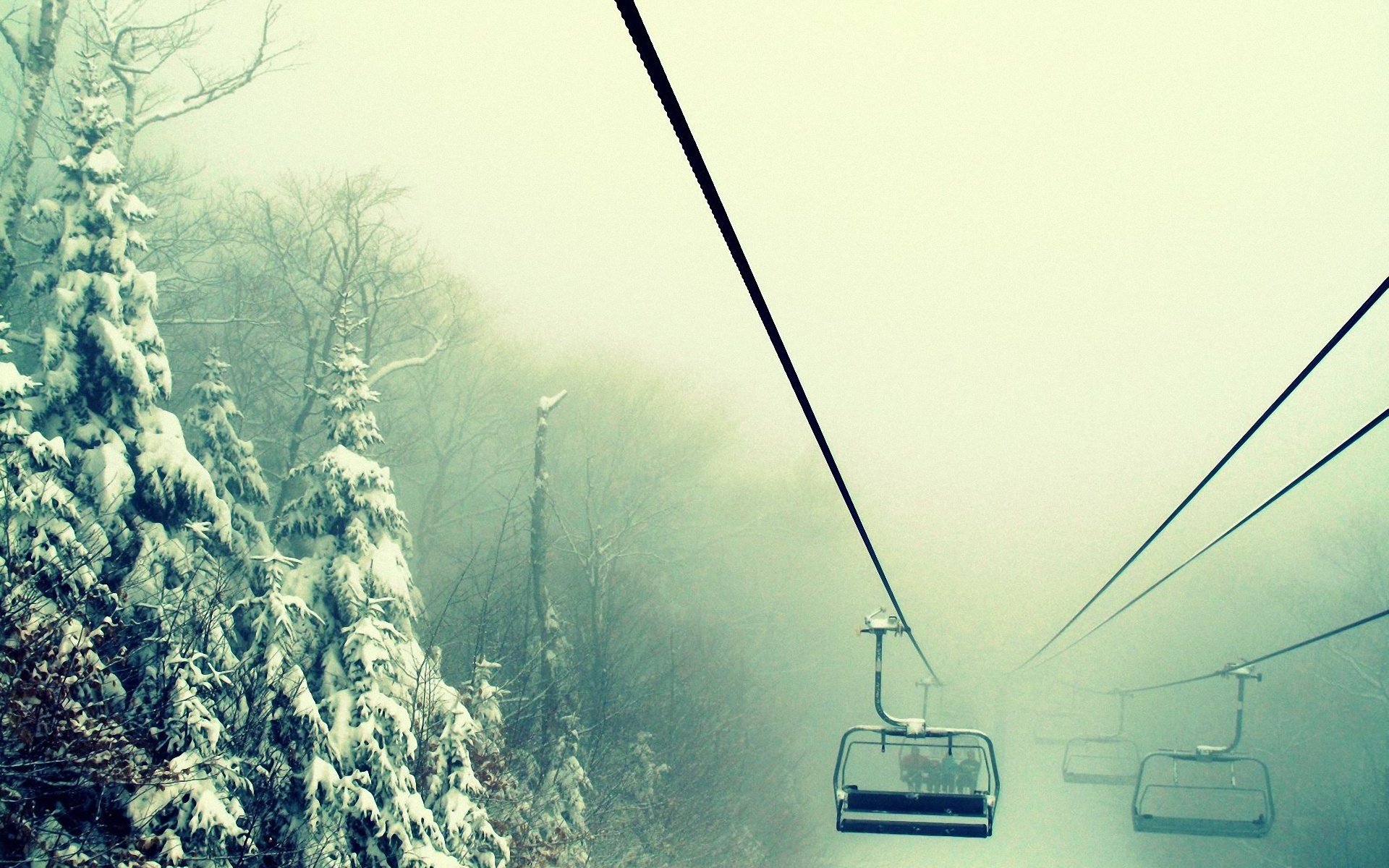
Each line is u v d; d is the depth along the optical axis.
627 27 4.16
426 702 17.25
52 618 12.21
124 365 15.84
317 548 17.17
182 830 12.10
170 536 15.95
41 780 11.27
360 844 14.41
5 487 12.76
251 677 15.08
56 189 16.72
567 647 27.98
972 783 28.59
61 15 23.00
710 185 5.21
